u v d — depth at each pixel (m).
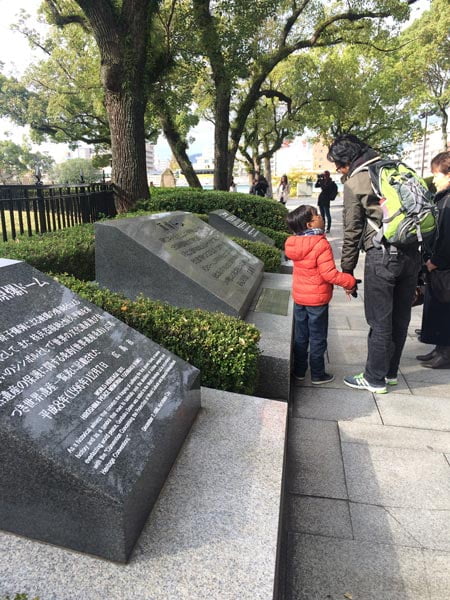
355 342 5.08
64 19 12.48
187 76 13.75
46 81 24.33
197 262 4.53
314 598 1.94
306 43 16.06
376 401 3.71
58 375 1.95
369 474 2.79
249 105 16.88
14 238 5.72
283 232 10.40
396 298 3.71
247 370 3.10
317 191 51.78
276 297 5.23
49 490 1.62
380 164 3.40
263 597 1.50
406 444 3.10
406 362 4.52
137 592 1.51
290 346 3.81
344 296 7.15
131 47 9.31
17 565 1.59
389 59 24.73
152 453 1.89
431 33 24.58
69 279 3.76
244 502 1.93
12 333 1.98
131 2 9.12
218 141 15.93
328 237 13.96
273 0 12.22
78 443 1.71
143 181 10.09
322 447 3.07
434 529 2.34
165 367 2.49
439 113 31.80
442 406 3.62
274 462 2.19
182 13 12.14
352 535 2.30
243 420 2.57
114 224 4.22
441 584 2.01
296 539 2.27
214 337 3.12
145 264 4.19
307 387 3.99
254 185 18.77
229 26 13.02
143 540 1.72
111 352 2.33
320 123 27.20
